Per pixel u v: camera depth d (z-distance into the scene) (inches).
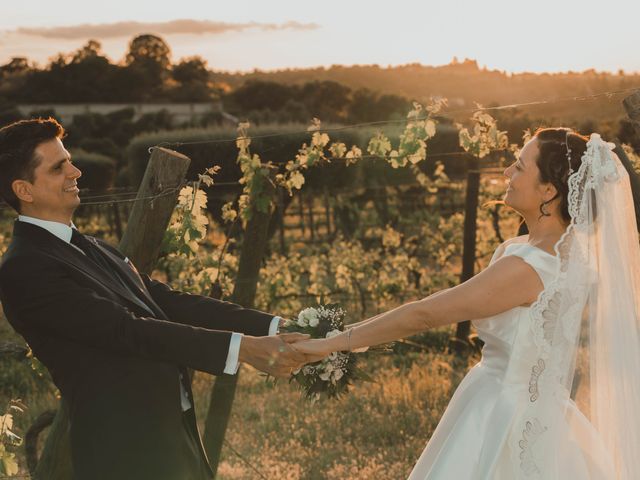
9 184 101.3
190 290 198.4
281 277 334.6
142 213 143.7
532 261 100.6
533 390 99.2
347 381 117.5
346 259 398.3
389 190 577.3
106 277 104.1
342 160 206.7
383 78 2613.2
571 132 104.9
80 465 98.1
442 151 613.6
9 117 1738.4
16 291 97.0
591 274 100.7
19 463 187.5
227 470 191.8
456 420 111.7
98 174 818.2
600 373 101.9
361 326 108.7
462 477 105.7
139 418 98.3
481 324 108.3
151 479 97.3
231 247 364.5
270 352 104.3
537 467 98.8
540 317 98.3
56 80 2400.3
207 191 453.4
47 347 100.6
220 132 578.9
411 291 412.8
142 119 1631.4
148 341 98.0
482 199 447.2
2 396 244.8
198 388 267.6
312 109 2038.6
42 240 100.5
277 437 219.1
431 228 509.0
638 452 102.0
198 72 2972.4
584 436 101.7
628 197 104.8
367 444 212.1
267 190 186.2
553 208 105.0
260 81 2278.5
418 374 269.0
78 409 98.8
